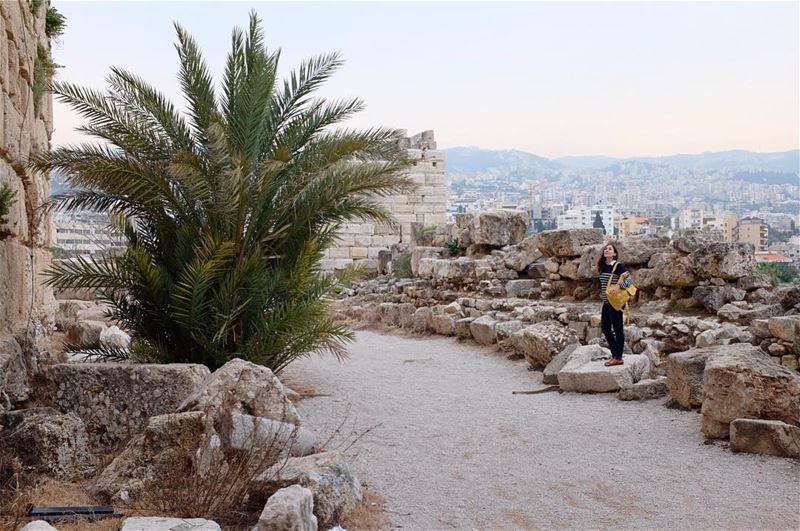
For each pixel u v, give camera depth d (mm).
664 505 8195
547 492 8648
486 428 11477
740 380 10008
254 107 14195
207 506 7242
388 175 14672
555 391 13984
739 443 9750
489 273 23234
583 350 14594
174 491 7418
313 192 14547
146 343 13461
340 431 11328
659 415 11773
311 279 14414
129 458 7934
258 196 13953
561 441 10672
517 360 17375
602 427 11312
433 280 26297
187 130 14383
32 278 13266
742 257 15984
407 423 11883
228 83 14852
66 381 9352
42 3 15555
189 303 12883
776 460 9430
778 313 14766
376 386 14977
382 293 29953
